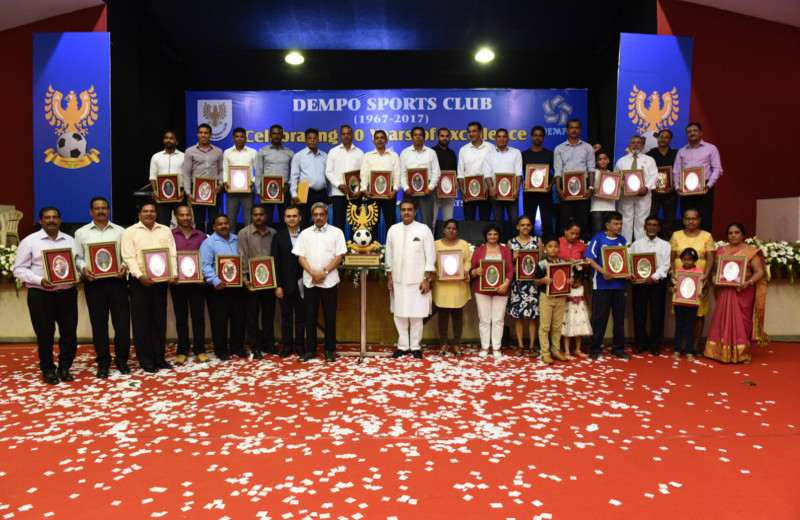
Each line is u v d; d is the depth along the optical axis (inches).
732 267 227.3
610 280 236.4
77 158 302.2
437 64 426.3
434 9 364.8
